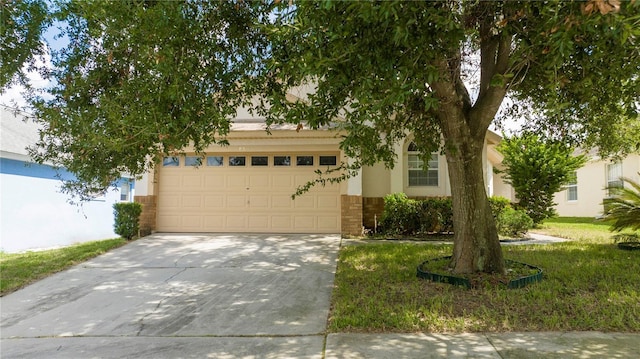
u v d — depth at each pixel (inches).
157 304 216.8
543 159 518.9
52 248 418.9
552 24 124.3
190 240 405.7
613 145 335.0
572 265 268.4
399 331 168.7
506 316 178.9
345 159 442.6
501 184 825.5
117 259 327.3
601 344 150.9
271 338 166.6
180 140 190.7
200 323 186.9
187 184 459.2
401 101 134.8
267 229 450.6
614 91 208.1
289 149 444.5
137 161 237.0
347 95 170.7
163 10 164.1
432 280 235.6
